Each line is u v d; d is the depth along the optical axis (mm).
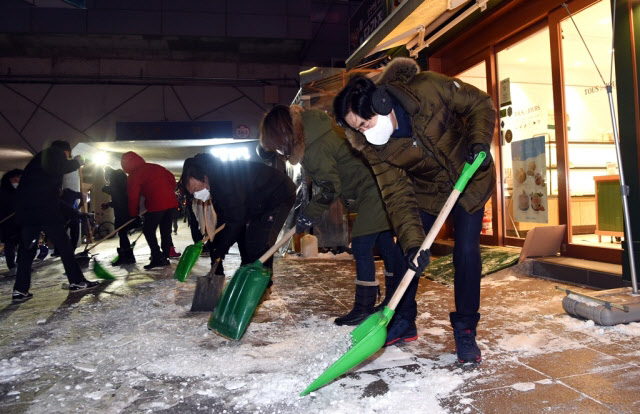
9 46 10672
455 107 2047
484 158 1976
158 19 10258
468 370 2104
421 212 2432
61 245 4676
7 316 3719
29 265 4492
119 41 10586
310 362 2238
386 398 1816
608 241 4961
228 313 2646
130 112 11344
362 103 1811
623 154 3537
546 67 5648
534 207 5410
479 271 2207
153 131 11281
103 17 10133
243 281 2670
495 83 5719
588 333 2570
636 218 3416
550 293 3635
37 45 10656
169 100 11461
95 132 11242
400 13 5449
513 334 2613
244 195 3398
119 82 11289
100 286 4945
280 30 10586
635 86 3445
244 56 11586
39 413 1841
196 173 3436
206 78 11594
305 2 10680
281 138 2605
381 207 2775
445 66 6746
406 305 2549
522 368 2098
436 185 2312
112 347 2684
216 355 2451
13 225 7109
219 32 10422
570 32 4984
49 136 11148
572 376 1982
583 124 6020
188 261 3852
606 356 2199
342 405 1773
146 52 11227
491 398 1798
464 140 2125
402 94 1903
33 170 4535
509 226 5855
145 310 3615
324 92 6785
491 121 2041
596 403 1724
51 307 3967
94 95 11258
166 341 2748
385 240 2850
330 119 2779
